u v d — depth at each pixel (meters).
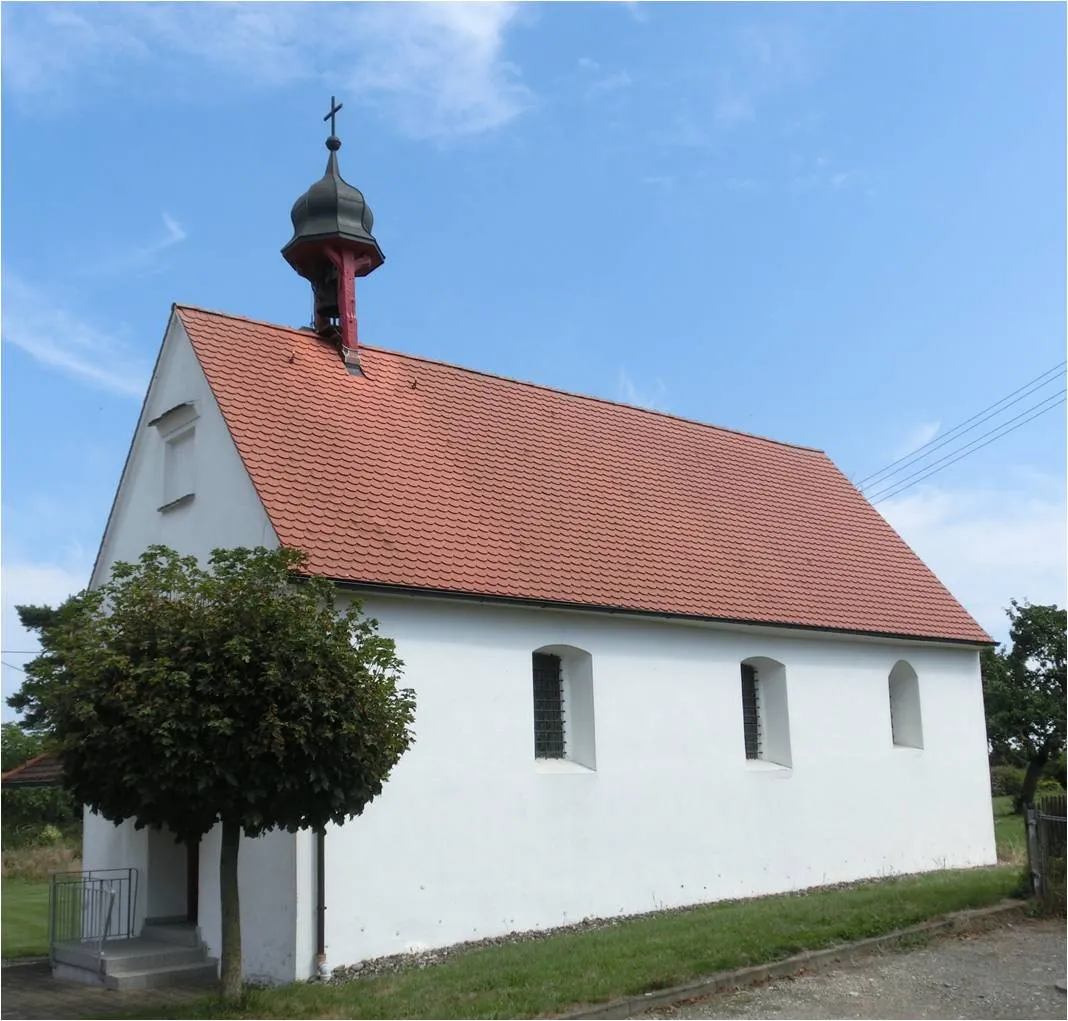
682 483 22.48
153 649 10.84
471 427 19.81
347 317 19.34
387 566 15.23
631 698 17.86
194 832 11.32
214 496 16.23
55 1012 12.19
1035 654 32.31
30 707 38.97
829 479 26.53
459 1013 10.38
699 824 18.34
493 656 16.19
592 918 16.52
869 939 13.05
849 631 21.17
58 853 33.88
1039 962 12.39
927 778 22.64
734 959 11.93
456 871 15.07
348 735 10.73
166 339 17.97
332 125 20.45
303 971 13.30
